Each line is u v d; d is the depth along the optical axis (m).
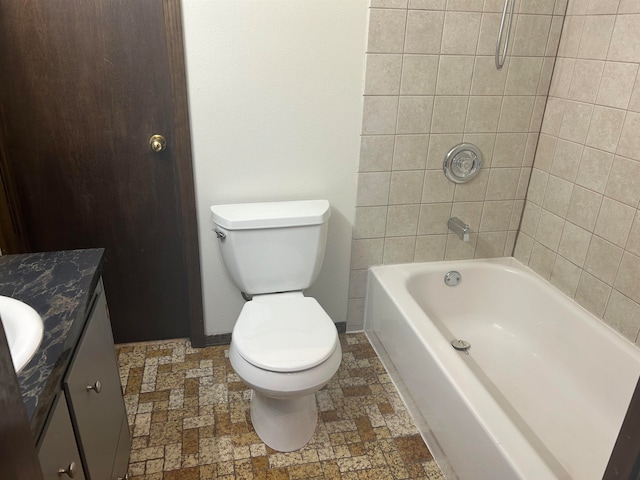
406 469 1.70
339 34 1.88
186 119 1.87
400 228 2.28
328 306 2.39
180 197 2.01
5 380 0.49
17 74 1.78
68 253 1.36
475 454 1.46
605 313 1.89
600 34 1.82
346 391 2.05
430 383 1.74
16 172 1.92
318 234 1.94
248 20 1.79
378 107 2.02
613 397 1.78
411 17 1.89
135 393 2.01
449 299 2.38
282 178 2.06
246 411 1.93
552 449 1.67
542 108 2.16
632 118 1.70
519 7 1.95
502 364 2.12
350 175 2.13
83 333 1.15
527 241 2.34
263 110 1.93
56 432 0.94
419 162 2.15
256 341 1.64
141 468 1.67
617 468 0.65
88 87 1.84
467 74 2.03
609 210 1.83
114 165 1.98
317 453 1.75
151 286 2.22
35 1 1.70
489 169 2.24
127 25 1.79
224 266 2.16
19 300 1.11
